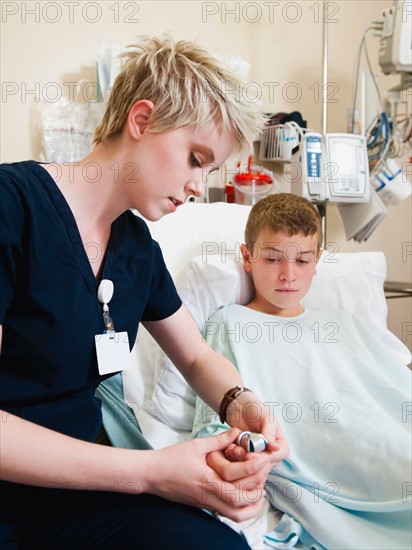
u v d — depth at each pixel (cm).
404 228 279
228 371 101
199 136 81
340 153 205
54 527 80
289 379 122
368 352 134
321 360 128
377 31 225
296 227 133
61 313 80
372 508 94
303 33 247
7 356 81
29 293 79
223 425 108
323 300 150
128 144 83
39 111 200
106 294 86
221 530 77
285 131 211
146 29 215
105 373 86
